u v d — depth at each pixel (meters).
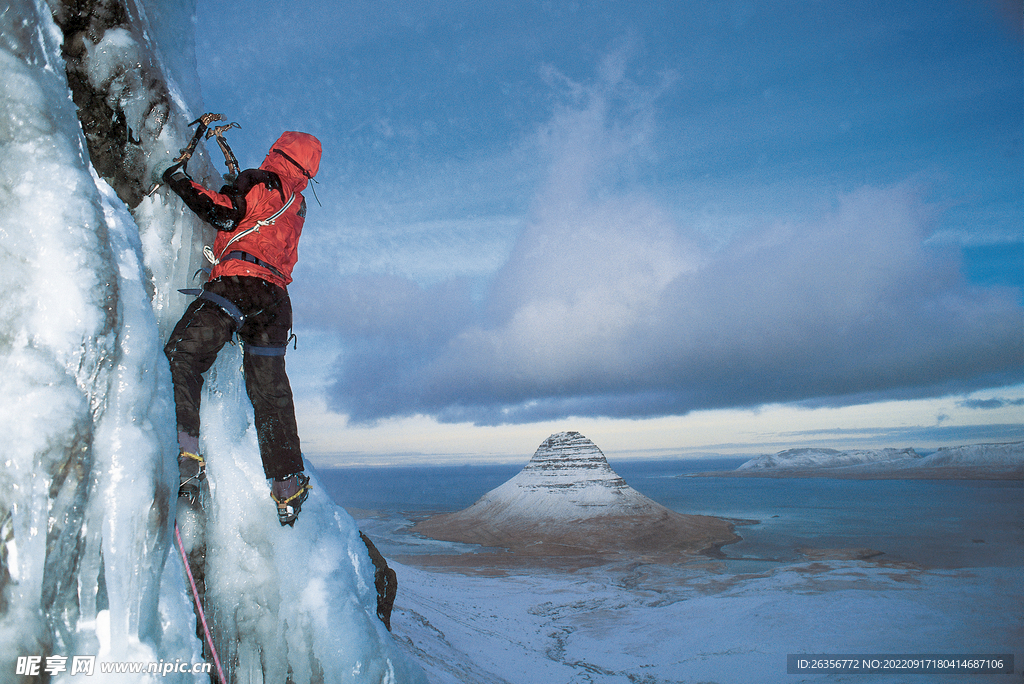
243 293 2.22
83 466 1.66
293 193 2.39
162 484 1.85
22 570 1.54
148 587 1.79
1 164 1.74
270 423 2.33
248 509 2.25
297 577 2.29
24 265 1.69
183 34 2.88
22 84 1.83
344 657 2.27
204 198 2.12
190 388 2.07
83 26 2.28
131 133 2.39
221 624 2.18
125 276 1.96
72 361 1.70
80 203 1.85
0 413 1.57
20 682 1.48
